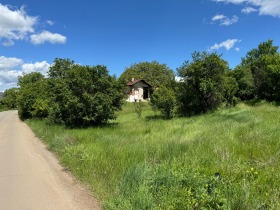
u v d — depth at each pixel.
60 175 7.67
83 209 5.29
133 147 9.22
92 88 18.23
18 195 6.18
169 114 22.86
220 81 24.38
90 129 16.41
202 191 4.78
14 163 9.41
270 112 18.70
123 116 27.03
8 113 57.81
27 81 56.91
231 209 4.38
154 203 4.79
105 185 6.20
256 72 34.38
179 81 25.56
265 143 8.68
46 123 21.61
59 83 19.06
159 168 6.23
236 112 19.72
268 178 5.62
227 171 6.07
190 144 8.99
